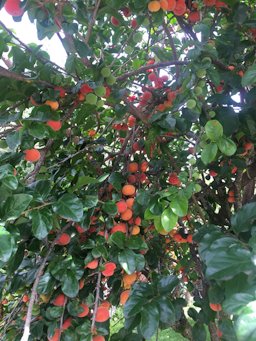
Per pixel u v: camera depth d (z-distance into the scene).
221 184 0.70
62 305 0.44
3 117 0.43
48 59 0.49
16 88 0.44
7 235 0.31
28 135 0.43
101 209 0.50
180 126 0.54
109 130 0.79
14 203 0.35
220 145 0.43
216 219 0.71
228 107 0.52
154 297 0.41
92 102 0.49
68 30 0.45
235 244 0.32
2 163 0.43
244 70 0.57
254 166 0.68
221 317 0.46
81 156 0.60
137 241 0.44
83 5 0.45
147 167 0.65
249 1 0.67
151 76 0.73
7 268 0.44
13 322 0.50
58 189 0.49
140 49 0.76
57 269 0.42
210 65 0.47
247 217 0.38
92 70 0.49
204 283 0.55
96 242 0.45
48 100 0.45
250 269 0.29
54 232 0.48
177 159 0.69
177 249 0.82
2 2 0.38
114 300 0.51
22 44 0.43
